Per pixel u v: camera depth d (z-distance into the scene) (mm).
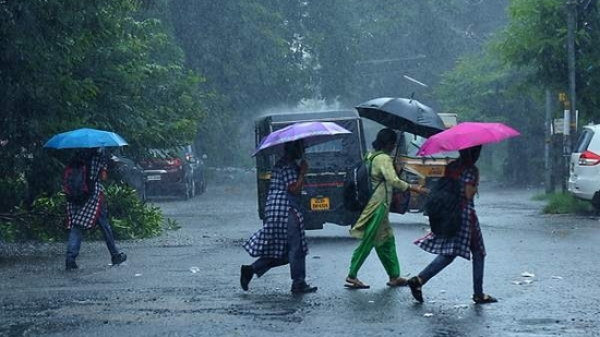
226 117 62031
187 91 33312
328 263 18516
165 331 11523
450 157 28812
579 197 30156
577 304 13109
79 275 17172
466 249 13133
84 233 24125
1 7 20031
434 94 69438
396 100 14789
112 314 12750
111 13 24141
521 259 18406
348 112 24344
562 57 33812
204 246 22547
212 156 63969
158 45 35625
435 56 79750
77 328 11773
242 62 62406
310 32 70938
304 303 13531
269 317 12398
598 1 33812
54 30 21531
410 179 28484
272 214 14500
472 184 13047
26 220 23453
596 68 33969
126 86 27500
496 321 11930
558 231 24719
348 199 14883
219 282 15898
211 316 12516
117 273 17391
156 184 44156
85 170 18328
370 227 14781
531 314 12391
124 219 25125
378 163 14797
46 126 22531
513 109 58406
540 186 56594
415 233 25297
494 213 33000
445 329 11453
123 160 35094
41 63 21469
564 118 34156
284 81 65812
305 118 24453
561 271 16562
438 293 14234
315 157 23859
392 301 13594
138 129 27844
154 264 18781
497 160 76188
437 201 13062
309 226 23422
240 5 61875
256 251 14570
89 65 26672
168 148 30312
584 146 30109
